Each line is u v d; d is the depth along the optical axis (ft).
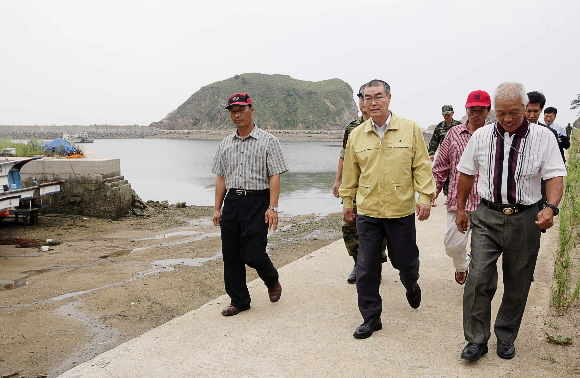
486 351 13.24
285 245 38.01
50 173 50.08
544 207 11.89
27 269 30.30
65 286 26.40
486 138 12.59
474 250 12.91
